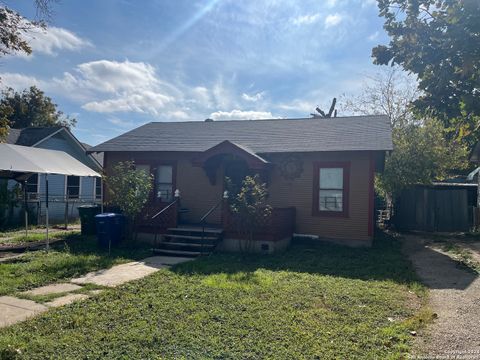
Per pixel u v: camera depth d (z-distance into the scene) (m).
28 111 41.94
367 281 8.39
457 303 6.64
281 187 14.19
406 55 3.30
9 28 12.61
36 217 20.95
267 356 4.54
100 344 4.88
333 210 13.58
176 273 8.95
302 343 4.91
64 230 18.08
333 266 10.00
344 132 14.73
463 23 2.82
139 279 8.37
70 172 14.09
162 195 15.70
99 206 15.73
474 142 3.68
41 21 10.13
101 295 7.09
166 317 5.88
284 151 13.59
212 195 15.13
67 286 7.91
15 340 4.97
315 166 13.81
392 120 29.64
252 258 11.10
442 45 3.07
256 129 16.89
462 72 2.90
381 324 5.68
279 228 12.22
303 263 10.39
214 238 12.28
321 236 13.62
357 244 13.15
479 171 17.84
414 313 6.18
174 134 17.38
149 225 13.45
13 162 12.52
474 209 16.89
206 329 5.37
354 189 13.27
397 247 13.02
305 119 17.75
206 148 14.94
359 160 13.25
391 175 17.22
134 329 5.35
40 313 6.12
